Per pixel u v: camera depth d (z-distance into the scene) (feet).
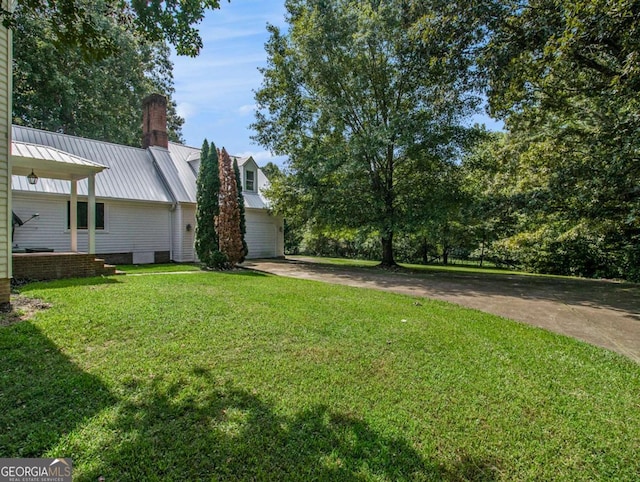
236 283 25.66
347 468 6.58
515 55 24.68
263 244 58.29
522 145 39.88
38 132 39.81
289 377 10.20
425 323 16.44
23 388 8.94
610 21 19.07
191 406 8.45
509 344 13.87
